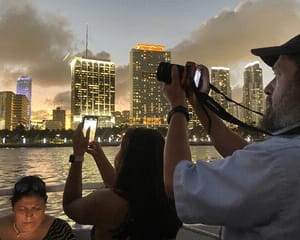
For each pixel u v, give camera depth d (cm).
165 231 234
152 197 228
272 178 117
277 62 136
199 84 156
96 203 225
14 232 248
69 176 244
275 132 133
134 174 231
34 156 13125
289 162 117
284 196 116
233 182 121
